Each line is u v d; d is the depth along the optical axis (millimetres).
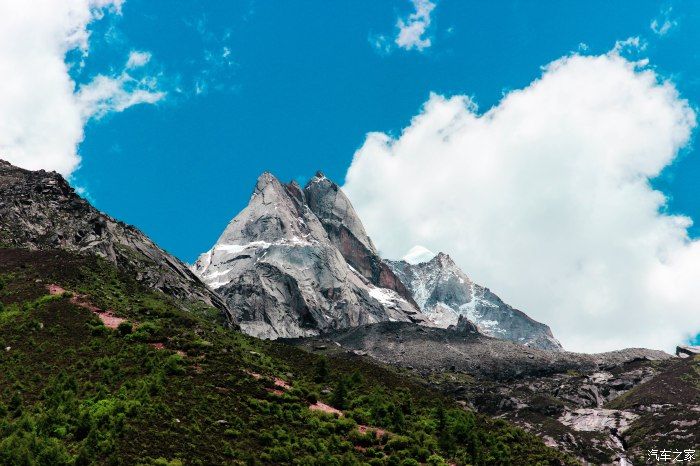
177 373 128125
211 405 118000
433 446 133625
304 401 131000
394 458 119875
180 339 143000
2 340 130375
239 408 119812
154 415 108250
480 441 146750
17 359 124625
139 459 95188
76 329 137750
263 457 105750
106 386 117000
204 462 98812
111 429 101188
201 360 135625
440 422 146500
